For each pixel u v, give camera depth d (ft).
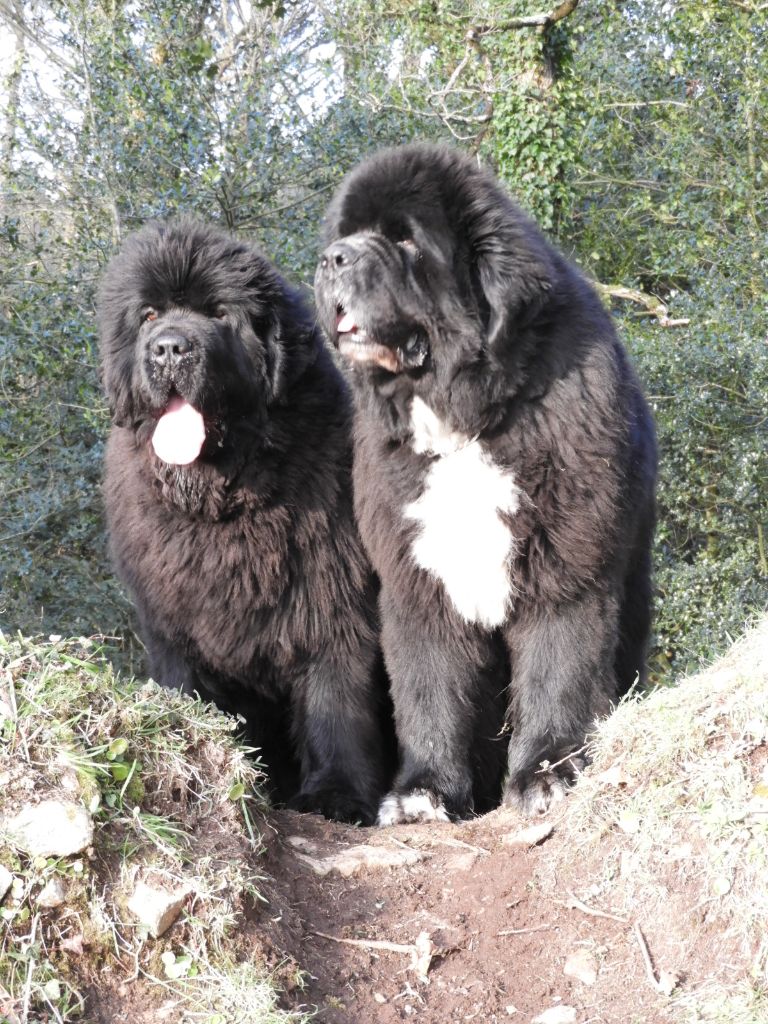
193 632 16.65
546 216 38.37
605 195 47.03
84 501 36.01
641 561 16.65
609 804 12.20
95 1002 9.72
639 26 44.50
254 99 38.29
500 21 36.29
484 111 42.98
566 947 11.09
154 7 39.06
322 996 10.59
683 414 35.70
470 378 13.91
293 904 11.76
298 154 38.73
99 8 38.50
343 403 17.03
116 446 17.81
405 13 39.81
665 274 44.21
